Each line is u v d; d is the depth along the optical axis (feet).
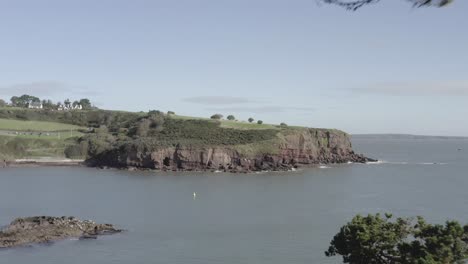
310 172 577.02
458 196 380.58
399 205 337.31
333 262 203.82
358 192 405.80
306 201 357.41
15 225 255.70
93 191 407.23
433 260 113.91
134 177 516.73
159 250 222.28
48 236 240.53
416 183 471.62
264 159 615.98
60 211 314.96
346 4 57.47
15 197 372.17
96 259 208.95
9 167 605.73
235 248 225.15
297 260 206.90
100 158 645.51
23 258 209.87
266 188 431.43
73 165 632.38
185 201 357.00
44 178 502.38
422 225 131.85
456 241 121.60
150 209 323.16
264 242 235.40
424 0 56.44
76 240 238.48
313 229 261.44
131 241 237.66
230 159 604.49
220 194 393.50
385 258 129.39
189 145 603.26
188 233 253.65
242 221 283.38
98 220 286.87
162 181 481.87
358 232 128.47
